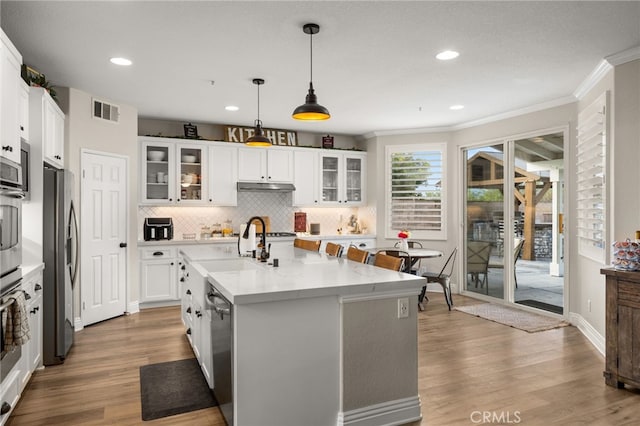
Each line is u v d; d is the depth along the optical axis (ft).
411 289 8.45
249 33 10.05
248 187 20.39
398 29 9.86
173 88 14.44
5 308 7.65
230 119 19.44
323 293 7.56
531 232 17.66
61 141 13.44
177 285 18.26
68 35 10.11
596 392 9.65
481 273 19.84
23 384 9.38
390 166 22.20
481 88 14.47
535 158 17.24
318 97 15.62
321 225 23.52
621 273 9.71
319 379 7.74
